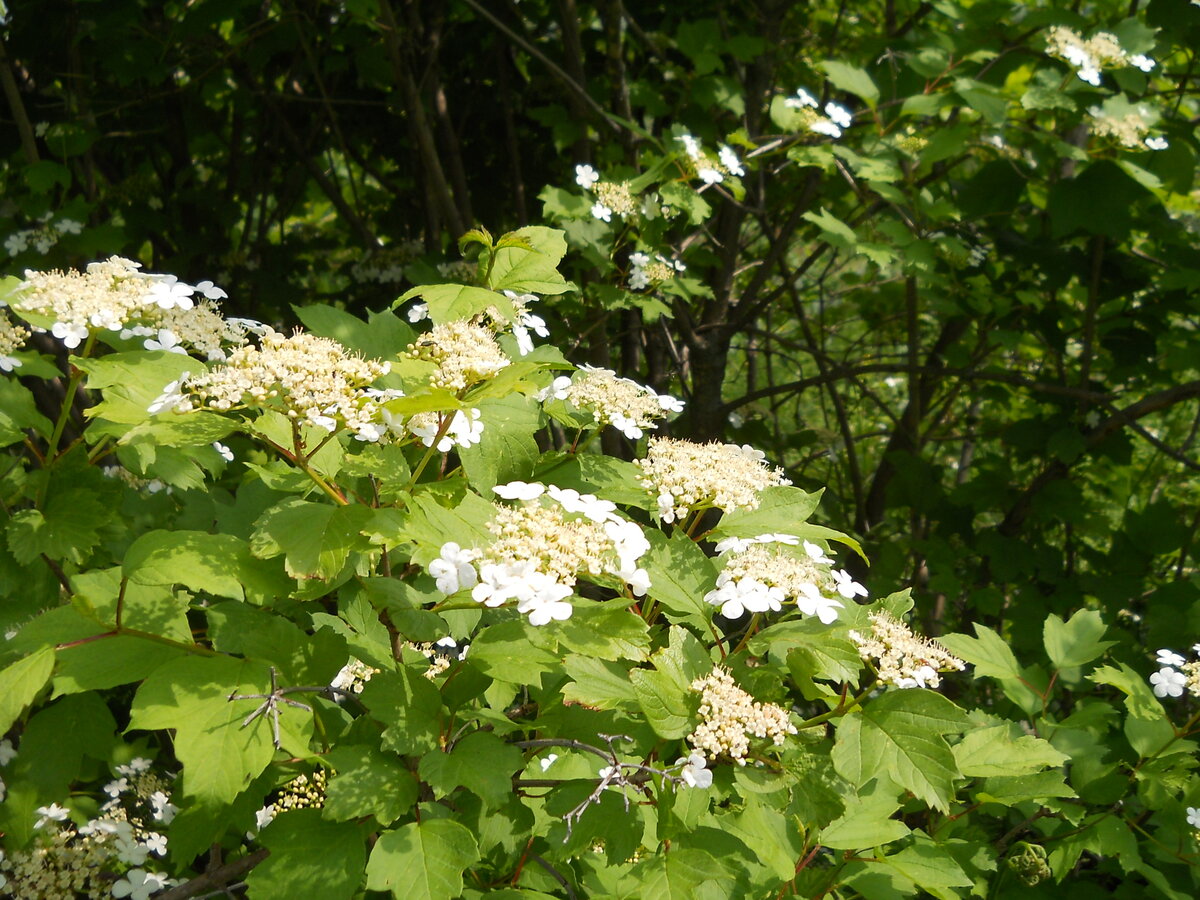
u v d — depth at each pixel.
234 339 2.08
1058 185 4.22
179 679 1.69
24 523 2.08
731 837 1.82
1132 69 4.04
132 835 2.24
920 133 4.41
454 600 1.83
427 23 4.87
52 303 1.84
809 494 2.12
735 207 4.81
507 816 1.85
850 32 5.82
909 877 2.24
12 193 4.56
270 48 5.00
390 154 5.96
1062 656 3.12
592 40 5.35
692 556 2.00
